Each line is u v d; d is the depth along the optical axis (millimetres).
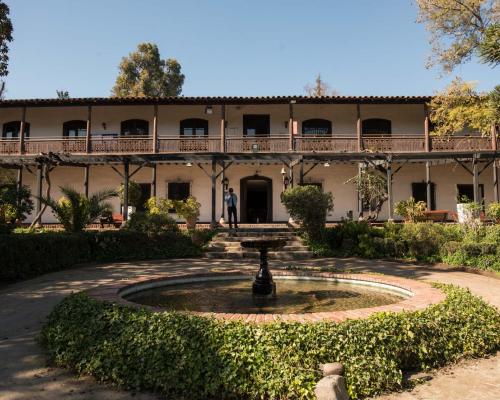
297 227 16719
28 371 4137
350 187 21828
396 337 3951
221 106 21281
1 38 11195
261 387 3414
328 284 7484
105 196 14125
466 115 18391
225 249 14383
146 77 37312
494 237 11445
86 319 4410
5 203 14992
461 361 4320
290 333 3684
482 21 19141
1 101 19688
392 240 13359
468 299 5141
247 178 22031
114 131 22438
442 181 22109
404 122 22359
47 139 19844
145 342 3818
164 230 14414
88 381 3900
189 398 3514
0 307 6883
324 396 3168
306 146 20062
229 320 4023
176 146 20359
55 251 11016
